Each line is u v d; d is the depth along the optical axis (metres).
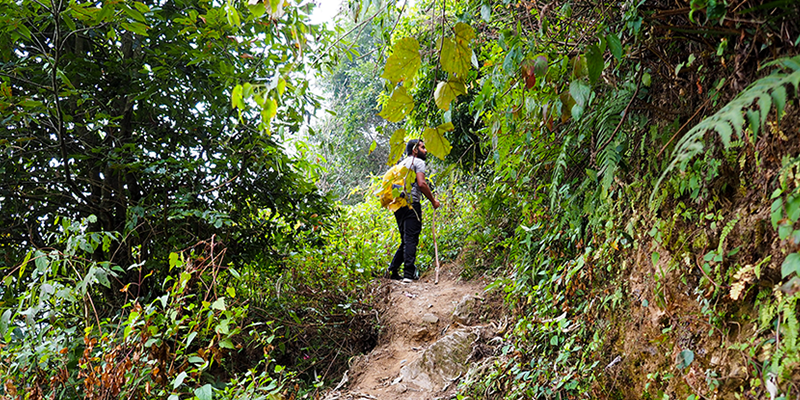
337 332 4.67
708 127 1.09
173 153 3.95
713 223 1.48
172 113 3.75
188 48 3.54
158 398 2.43
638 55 1.77
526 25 2.19
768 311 1.24
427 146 1.54
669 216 1.73
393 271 5.92
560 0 1.96
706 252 1.53
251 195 4.30
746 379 1.30
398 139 1.54
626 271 2.06
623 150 1.87
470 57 1.49
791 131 1.21
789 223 1.06
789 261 1.04
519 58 1.72
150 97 3.53
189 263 2.50
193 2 3.66
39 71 3.42
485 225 4.36
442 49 1.46
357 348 4.61
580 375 2.23
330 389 3.88
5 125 3.21
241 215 4.28
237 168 4.09
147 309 2.34
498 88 2.17
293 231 4.68
